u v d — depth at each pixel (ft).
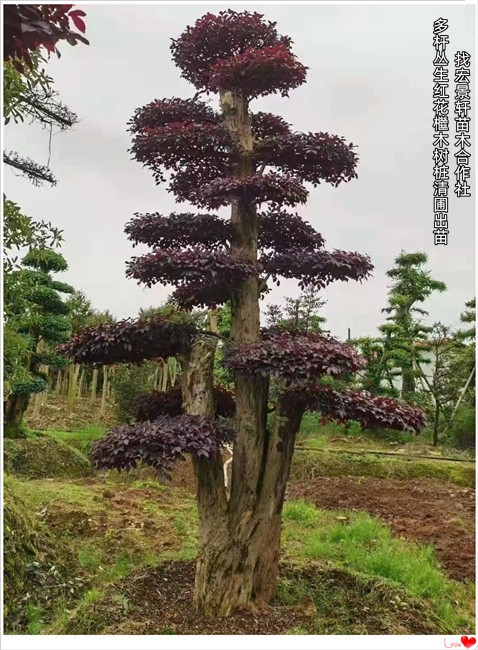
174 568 18.81
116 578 18.75
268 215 17.89
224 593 15.34
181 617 15.25
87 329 15.21
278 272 16.83
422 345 55.77
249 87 16.55
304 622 15.35
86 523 23.90
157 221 16.29
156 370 55.31
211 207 15.81
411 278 57.06
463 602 19.29
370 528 25.49
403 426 14.08
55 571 18.33
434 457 43.86
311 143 15.71
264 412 16.22
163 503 30.35
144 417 17.76
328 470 40.81
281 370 13.51
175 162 16.92
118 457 13.57
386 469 40.24
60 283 35.96
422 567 20.56
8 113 18.56
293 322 42.88
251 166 16.87
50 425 50.14
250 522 15.62
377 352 57.72
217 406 18.19
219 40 16.93
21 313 21.34
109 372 63.52
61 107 25.70
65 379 74.13
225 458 29.86
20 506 20.17
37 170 26.63
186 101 17.49
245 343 15.24
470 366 53.83
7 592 16.38
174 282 16.08
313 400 14.64
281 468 15.81
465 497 34.19
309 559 20.92
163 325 15.25
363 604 16.78
